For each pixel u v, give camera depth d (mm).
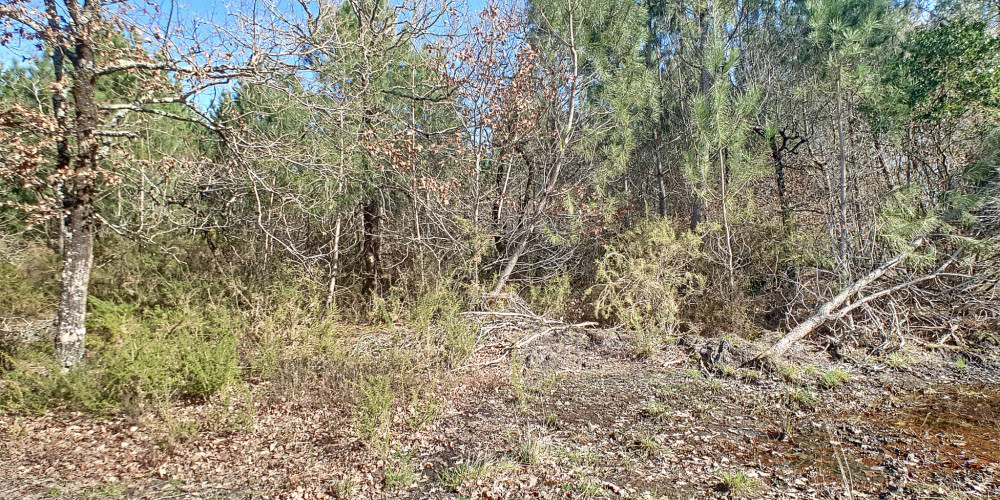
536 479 4078
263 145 6895
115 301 8820
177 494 3969
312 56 7496
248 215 10906
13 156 5820
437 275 9703
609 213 10688
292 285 9445
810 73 12531
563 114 11617
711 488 3945
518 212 11141
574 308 10016
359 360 6676
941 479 4012
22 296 8359
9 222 9438
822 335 7992
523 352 7594
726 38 14086
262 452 4629
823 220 10133
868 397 5883
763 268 9961
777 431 5004
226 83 6297
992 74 8492
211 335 7051
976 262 8297
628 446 4707
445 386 6254
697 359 7199
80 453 4633
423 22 9648
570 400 5922
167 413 4953
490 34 10648
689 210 14492
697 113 9711
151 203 9422
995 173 8289
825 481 4027
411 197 10773
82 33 5797
